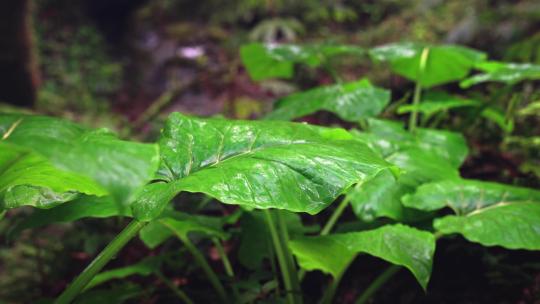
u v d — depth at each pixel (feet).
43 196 2.42
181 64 15.01
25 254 5.08
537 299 3.55
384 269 4.08
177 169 2.27
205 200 4.35
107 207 2.73
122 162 1.56
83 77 18.56
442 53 4.96
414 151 3.66
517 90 6.76
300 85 10.28
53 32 19.71
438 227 2.96
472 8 13.66
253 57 5.49
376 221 3.51
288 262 3.16
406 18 15.48
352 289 3.97
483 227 2.88
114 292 3.11
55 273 4.51
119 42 21.68
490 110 5.09
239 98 9.38
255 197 2.05
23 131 2.04
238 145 2.38
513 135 5.44
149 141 6.57
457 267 3.95
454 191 3.20
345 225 3.57
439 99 5.08
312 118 6.60
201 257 3.40
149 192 2.14
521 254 3.93
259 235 3.59
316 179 2.16
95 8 21.79
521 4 10.77
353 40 15.31
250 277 3.29
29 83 12.67
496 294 3.76
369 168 2.23
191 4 21.70
